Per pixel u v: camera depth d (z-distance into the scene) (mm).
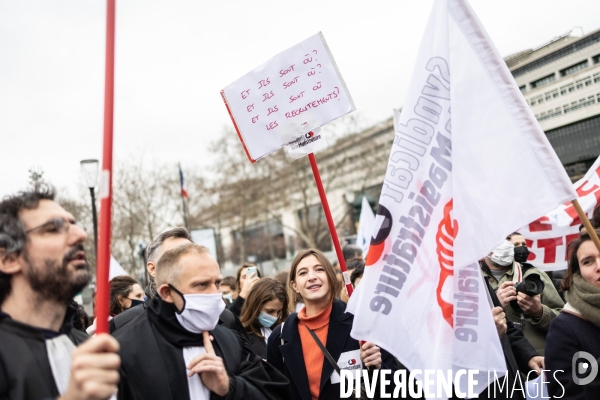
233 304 5406
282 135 4047
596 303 3152
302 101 4016
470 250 2867
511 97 3018
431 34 3135
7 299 2262
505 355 3846
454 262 2852
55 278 2205
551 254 5539
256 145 4152
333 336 3904
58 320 2324
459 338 3123
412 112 3078
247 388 2848
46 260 2201
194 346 2885
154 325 2902
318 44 3988
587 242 3225
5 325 2189
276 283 4750
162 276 2875
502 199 2945
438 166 2988
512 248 4844
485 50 3080
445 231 2900
